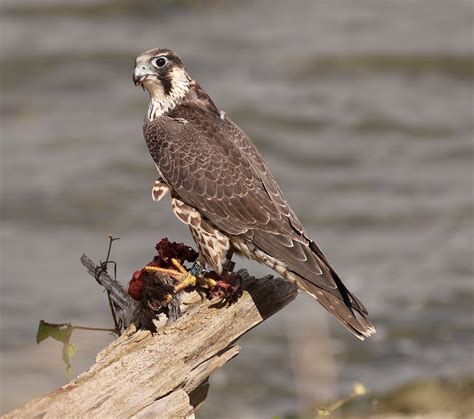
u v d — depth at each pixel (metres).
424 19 30.58
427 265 17.05
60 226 18.92
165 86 8.17
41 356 11.33
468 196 19.72
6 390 10.94
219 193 7.55
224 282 6.57
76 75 26.39
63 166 21.34
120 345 6.28
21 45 27.97
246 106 24.22
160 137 7.88
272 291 6.71
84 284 16.69
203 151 7.71
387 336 14.52
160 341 6.25
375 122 23.42
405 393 12.10
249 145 7.96
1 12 30.66
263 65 27.08
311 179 20.86
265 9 31.66
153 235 18.42
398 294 16.02
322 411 8.24
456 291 15.99
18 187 20.31
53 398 5.84
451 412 11.52
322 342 8.45
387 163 21.53
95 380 5.98
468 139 22.47
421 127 23.17
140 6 31.12
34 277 17.00
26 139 22.84
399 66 27.06
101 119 23.94
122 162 21.36
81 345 10.58
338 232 18.59
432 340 14.39
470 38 28.55
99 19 30.45
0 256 17.73
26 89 25.70
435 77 26.53
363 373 13.25
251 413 12.37
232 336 6.51
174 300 6.48
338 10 31.69
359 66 27.03
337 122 23.47
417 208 19.31
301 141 22.66
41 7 30.95
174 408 6.04
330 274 7.09
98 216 19.23
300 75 26.48
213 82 25.97
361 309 7.04
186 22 30.47
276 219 7.46
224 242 7.56
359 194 20.11
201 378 6.45
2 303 15.99
